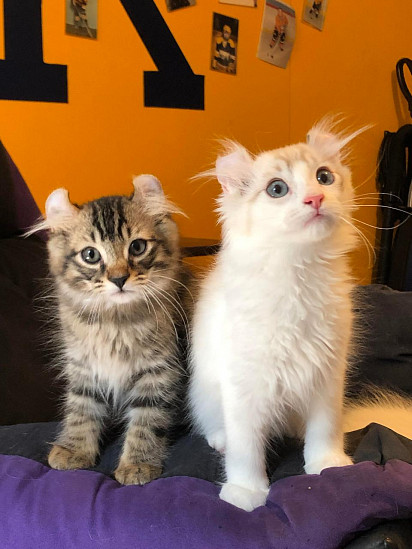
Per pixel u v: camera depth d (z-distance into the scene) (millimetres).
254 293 275
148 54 635
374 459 268
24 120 567
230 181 293
